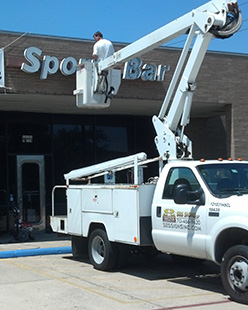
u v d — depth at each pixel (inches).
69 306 275.9
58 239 566.9
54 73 506.9
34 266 406.3
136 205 335.3
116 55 395.5
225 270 283.1
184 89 337.4
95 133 675.4
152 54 563.8
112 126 688.4
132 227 339.0
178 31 343.9
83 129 671.8
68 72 509.7
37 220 634.2
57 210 645.3
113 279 350.0
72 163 660.1
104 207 371.6
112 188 361.4
